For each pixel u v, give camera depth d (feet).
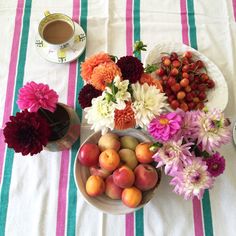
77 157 2.12
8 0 2.75
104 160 2.01
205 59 2.45
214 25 2.70
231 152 2.32
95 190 2.02
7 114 2.46
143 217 2.21
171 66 2.42
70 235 2.18
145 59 2.40
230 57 2.60
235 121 2.40
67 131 2.13
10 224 2.20
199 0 2.75
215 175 1.80
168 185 2.28
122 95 1.65
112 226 2.19
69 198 2.25
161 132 1.62
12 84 2.54
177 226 2.19
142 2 2.75
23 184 2.28
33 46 2.64
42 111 2.11
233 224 2.19
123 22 2.71
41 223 2.20
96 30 2.69
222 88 2.40
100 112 1.66
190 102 2.39
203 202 2.23
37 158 2.34
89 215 2.22
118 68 1.74
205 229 2.18
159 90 1.79
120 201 2.12
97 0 2.76
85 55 2.61
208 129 1.66
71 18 2.69
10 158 2.35
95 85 1.75
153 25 2.69
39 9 2.76
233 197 2.24
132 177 1.98
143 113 1.68
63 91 2.51
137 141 2.19
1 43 2.66
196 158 1.72
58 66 2.57
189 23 2.70
